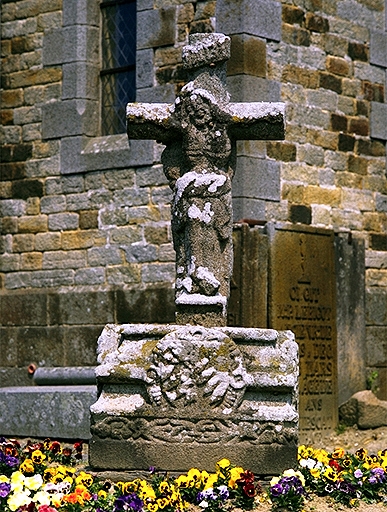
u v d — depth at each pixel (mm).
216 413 8336
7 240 14695
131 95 14102
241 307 11984
